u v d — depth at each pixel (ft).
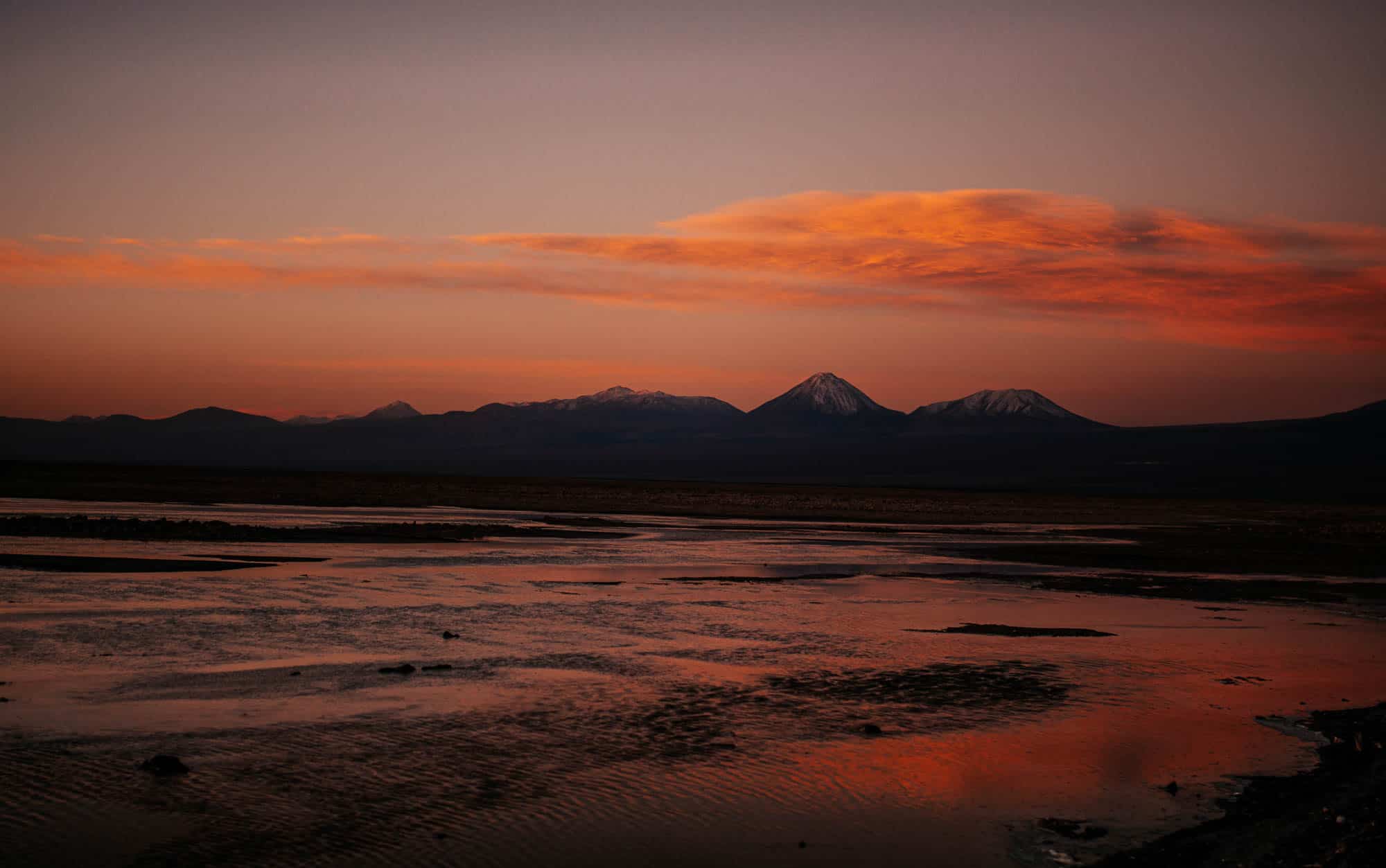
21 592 94.79
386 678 66.49
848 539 213.05
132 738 50.72
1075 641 90.12
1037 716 62.13
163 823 39.78
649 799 44.75
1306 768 51.98
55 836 37.96
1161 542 225.35
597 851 38.68
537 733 54.75
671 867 37.47
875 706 63.72
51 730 51.44
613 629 89.66
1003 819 43.52
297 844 38.27
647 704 62.23
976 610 109.09
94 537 148.15
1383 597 130.93
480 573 129.18
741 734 56.08
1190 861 38.83
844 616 101.91
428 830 40.14
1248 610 114.42
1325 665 81.51
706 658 77.61
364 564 133.28
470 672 69.51
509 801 43.83
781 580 132.46
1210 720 61.77
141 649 72.08
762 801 44.98
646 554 162.91
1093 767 51.47
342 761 48.62
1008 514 360.48
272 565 126.21
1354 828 42.09
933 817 43.65
